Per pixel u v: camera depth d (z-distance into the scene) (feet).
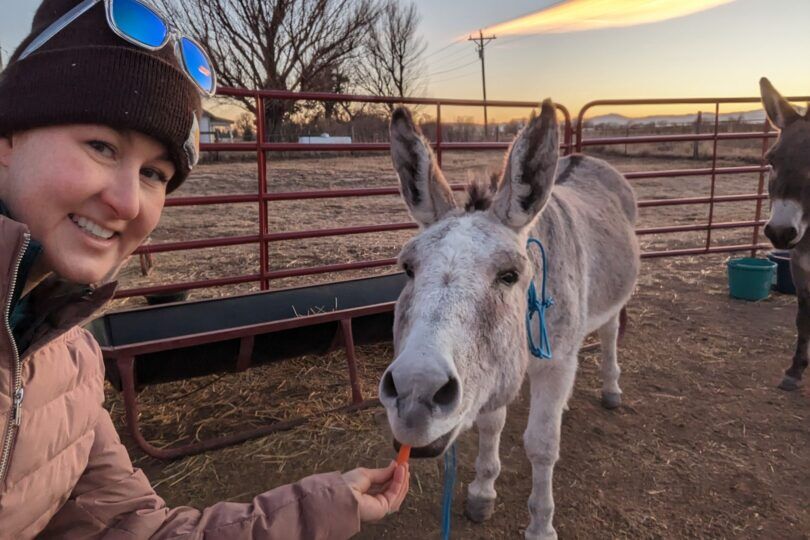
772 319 19.62
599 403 13.94
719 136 24.22
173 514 4.68
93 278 3.36
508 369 6.49
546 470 9.07
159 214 3.74
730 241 32.55
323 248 29.84
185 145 3.52
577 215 10.41
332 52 79.82
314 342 12.92
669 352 16.98
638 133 77.56
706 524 9.72
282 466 11.34
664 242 32.76
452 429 5.72
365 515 5.06
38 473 3.63
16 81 3.01
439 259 6.16
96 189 3.16
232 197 15.34
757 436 12.44
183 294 19.45
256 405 13.84
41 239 3.19
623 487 10.72
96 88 3.00
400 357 5.29
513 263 6.35
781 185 13.80
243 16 70.08
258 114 15.07
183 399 14.15
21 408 3.34
